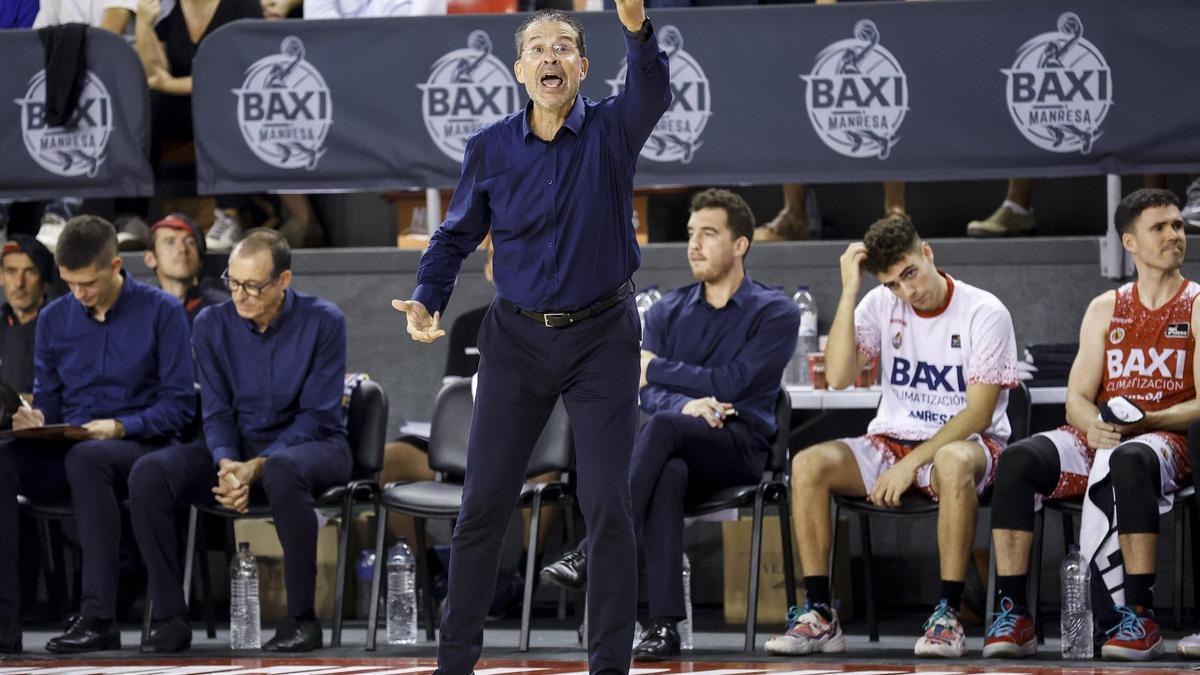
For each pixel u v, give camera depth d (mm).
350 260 20594
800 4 19125
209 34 20125
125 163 20422
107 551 15969
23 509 16812
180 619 15773
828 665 13914
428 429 18797
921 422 15578
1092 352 15320
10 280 19781
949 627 14367
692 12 19219
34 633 18188
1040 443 14633
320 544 18406
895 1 19031
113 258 17062
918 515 15086
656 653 14344
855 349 16000
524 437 10992
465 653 11086
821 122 19109
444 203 20734
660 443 14727
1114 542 14164
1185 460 14398
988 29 18797
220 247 21250
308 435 16297
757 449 15539
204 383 16750
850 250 16219
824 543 15086
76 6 21797
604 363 10758
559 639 16672
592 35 19234
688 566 15977
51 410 17406
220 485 15805
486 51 19609
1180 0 18453
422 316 10617
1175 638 15844
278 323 16578
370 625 15633
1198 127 18500
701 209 15953
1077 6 18641
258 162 20062
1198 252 18969
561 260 10641
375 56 19812
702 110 19266
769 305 15844
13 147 20594
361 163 19906
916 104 18953
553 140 10648
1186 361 14922
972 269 19656
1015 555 14344
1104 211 21406
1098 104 18688
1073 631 14469
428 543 19406
